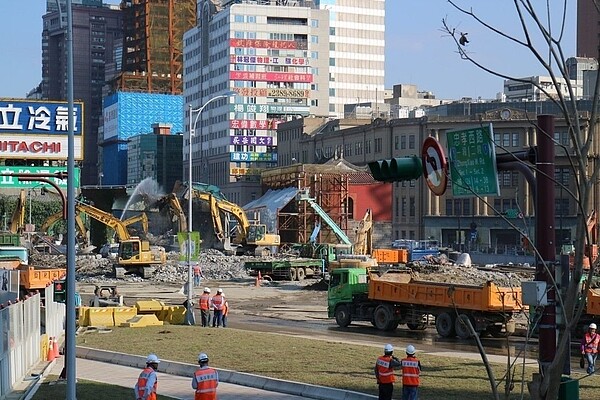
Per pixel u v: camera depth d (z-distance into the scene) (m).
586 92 163.00
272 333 55.22
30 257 111.25
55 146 70.38
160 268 116.62
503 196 159.00
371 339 54.47
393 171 20.11
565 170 134.12
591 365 38.78
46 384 37.44
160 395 35.25
